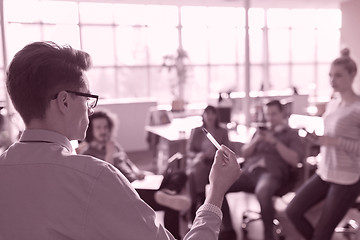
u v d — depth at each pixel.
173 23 11.12
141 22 10.92
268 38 12.45
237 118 7.60
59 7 9.71
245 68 6.35
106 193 0.63
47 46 0.69
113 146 3.06
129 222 0.63
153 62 11.21
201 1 8.31
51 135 0.69
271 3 9.18
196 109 9.59
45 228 0.62
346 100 2.37
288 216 2.64
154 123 6.08
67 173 0.64
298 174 3.31
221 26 11.78
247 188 3.33
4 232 0.64
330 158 2.42
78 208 0.62
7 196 0.65
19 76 0.67
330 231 2.44
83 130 0.75
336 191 2.40
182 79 10.00
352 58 2.34
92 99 0.75
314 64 13.25
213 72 12.00
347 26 8.57
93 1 8.22
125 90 11.08
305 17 12.84
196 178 3.54
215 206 0.80
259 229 3.51
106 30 10.59
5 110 3.80
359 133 2.32
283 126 3.47
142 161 6.75
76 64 0.70
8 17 4.75
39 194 0.63
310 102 10.69
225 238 3.20
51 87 0.67
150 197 2.86
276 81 12.97
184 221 3.65
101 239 0.63
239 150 4.40
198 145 3.93
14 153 0.69
